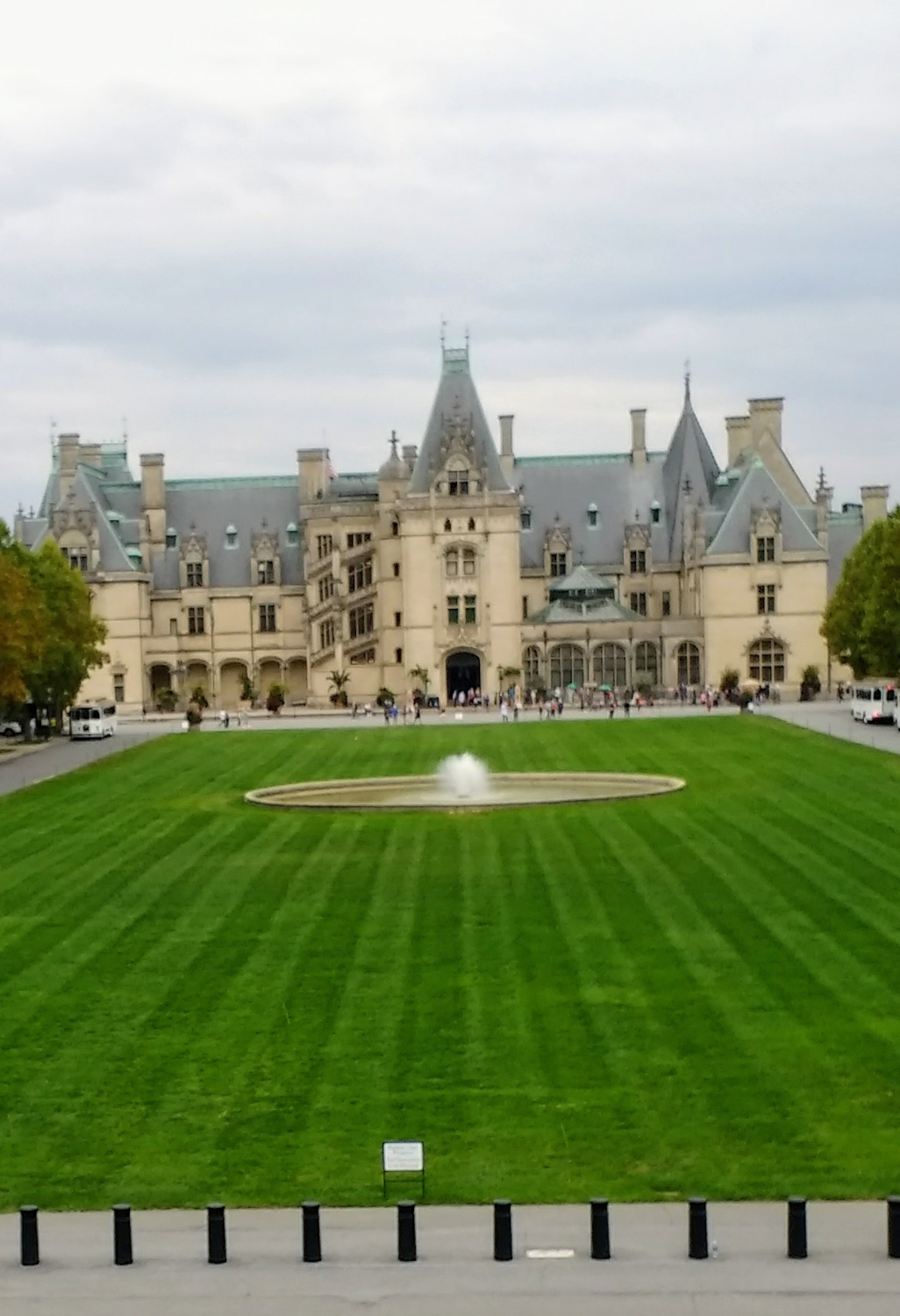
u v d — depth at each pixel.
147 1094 38.97
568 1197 32.50
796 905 56.28
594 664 188.38
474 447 188.62
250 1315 27.45
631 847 69.25
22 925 56.44
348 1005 45.69
